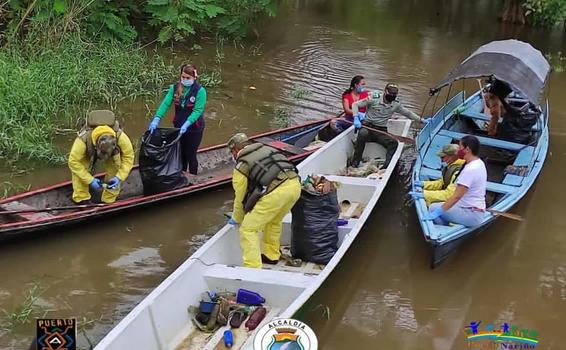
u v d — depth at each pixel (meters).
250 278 5.64
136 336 4.89
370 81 12.62
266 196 5.82
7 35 11.12
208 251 5.88
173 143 7.47
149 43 13.48
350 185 7.58
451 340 5.72
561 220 7.80
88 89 10.55
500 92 8.97
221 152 8.70
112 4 13.03
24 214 6.73
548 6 16.89
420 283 6.50
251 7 14.73
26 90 9.50
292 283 5.54
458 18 19.09
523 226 7.63
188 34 14.06
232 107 10.86
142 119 10.09
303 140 9.27
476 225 6.66
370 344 5.62
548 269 6.82
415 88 12.37
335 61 13.82
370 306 6.13
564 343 5.75
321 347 5.54
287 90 11.84
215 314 5.42
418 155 8.15
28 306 5.82
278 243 6.39
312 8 19.17
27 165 8.32
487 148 9.03
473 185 6.49
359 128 8.58
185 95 7.62
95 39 12.38
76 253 6.64
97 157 6.86
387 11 19.55
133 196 7.75
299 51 14.39
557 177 8.91
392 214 7.77
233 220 6.20
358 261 6.80
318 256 6.40
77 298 5.98
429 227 6.47
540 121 9.38
